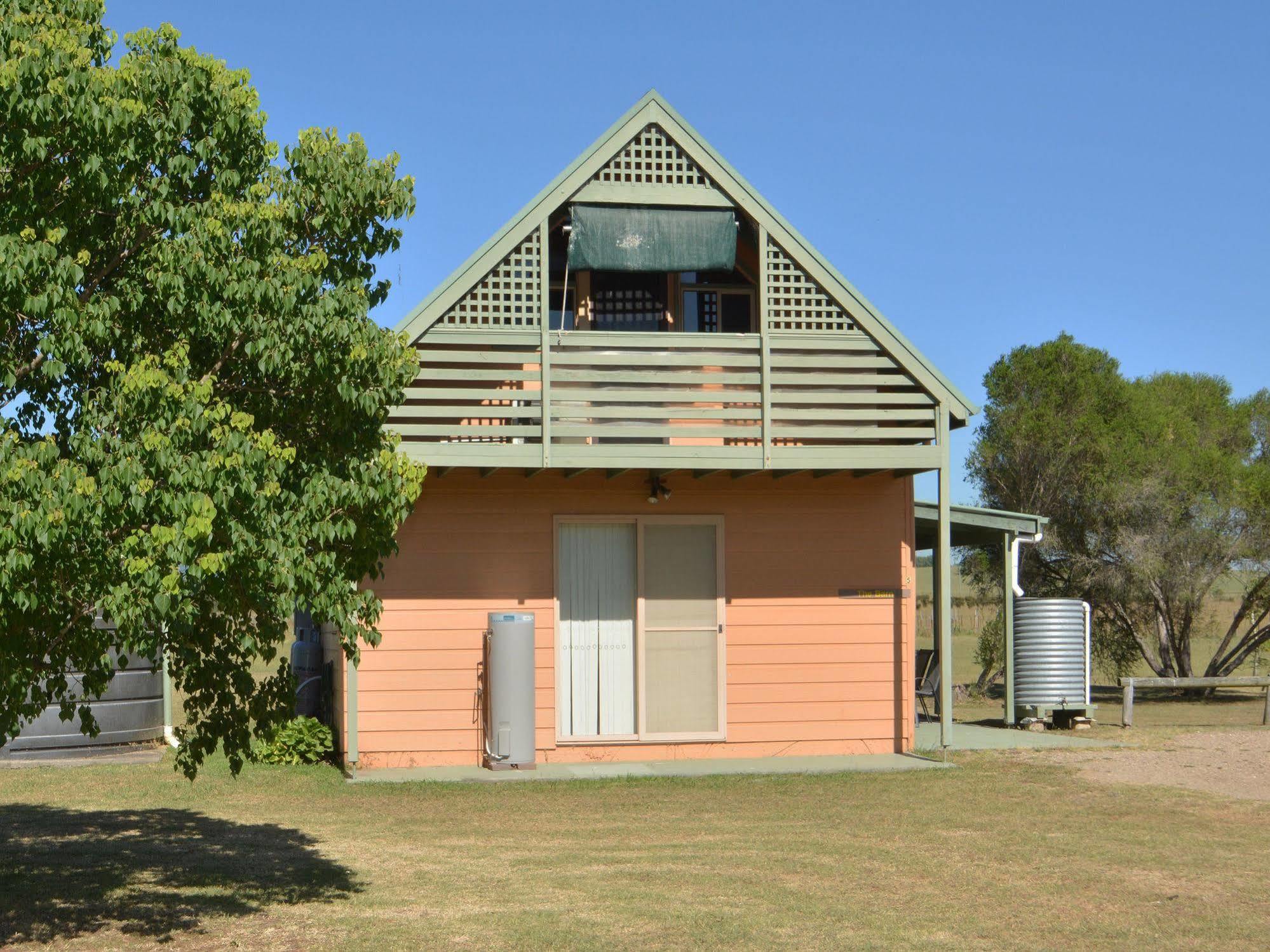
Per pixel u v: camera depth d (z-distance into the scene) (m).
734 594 14.36
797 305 13.84
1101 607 25.89
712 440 14.29
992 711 20.61
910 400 13.83
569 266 13.46
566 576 14.16
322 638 16.12
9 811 10.95
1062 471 25.64
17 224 6.36
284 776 12.87
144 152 6.68
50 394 6.80
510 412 13.05
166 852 9.16
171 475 5.95
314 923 7.07
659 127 13.67
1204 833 9.71
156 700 15.52
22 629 6.26
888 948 6.58
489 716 13.44
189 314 6.61
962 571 27.41
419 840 9.63
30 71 6.07
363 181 7.26
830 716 14.38
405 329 12.98
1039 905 7.48
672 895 7.72
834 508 14.58
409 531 13.79
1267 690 17.42
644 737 14.10
